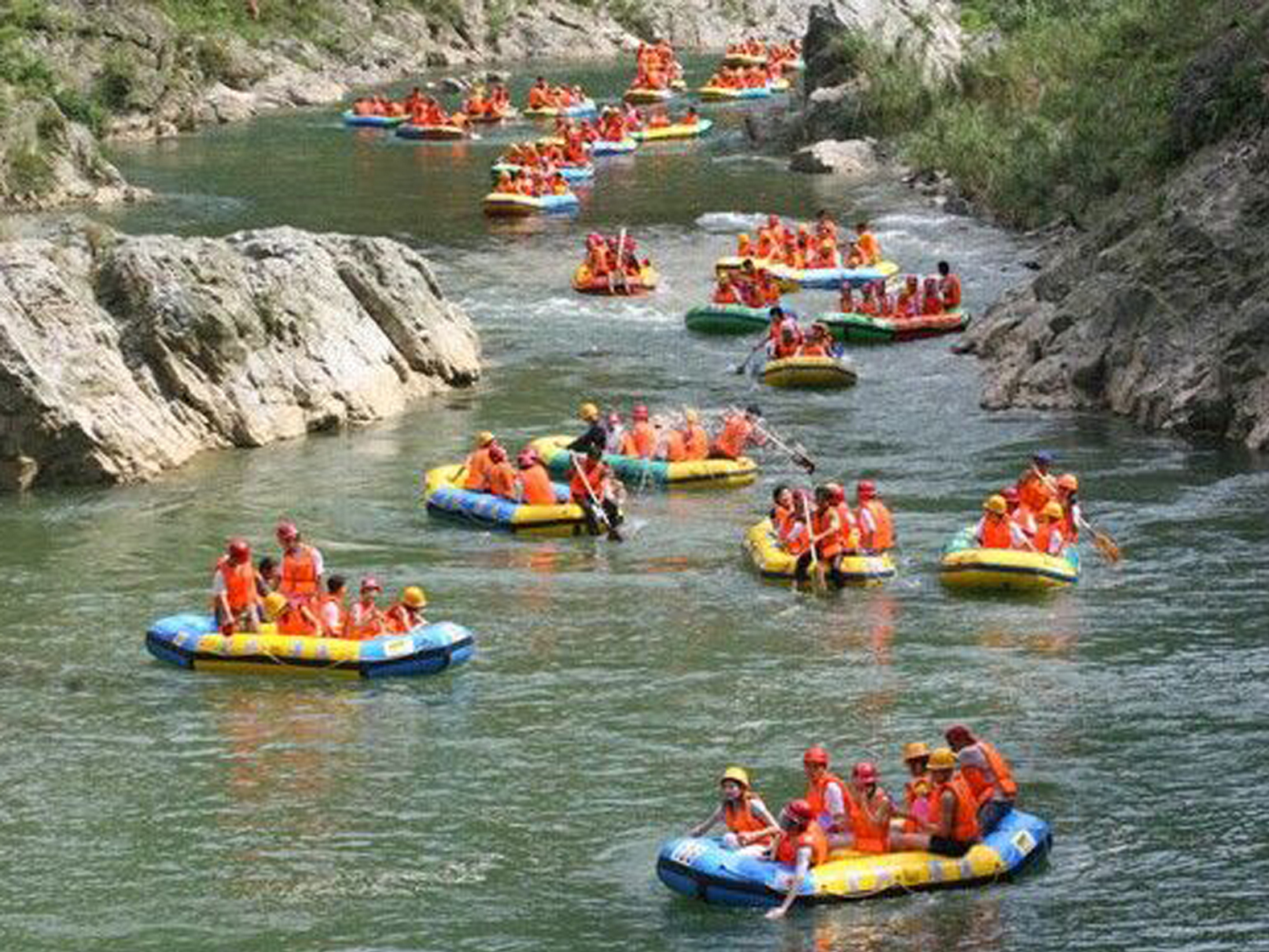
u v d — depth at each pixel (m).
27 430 43.16
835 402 49.88
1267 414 44.59
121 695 32.56
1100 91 69.94
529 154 80.12
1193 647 33.84
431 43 123.56
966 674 32.91
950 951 24.33
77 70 96.44
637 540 40.22
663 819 28.00
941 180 78.75
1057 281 52.84
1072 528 37.91
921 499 42.00
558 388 51.56
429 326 51.47
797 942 24.59
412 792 28.94
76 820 28.19
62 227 48.16
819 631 35.03
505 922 25.28
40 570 38.31
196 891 26.22
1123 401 47.66
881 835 26.14
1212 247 47.66
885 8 95.31
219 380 46.50
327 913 25.59
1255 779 28.84
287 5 116.50
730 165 87.81
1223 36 54.12
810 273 62.78
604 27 133.38
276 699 32.44
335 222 73.69
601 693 32.41
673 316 59.22
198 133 97.94
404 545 39.88
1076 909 25.28
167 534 40.47
